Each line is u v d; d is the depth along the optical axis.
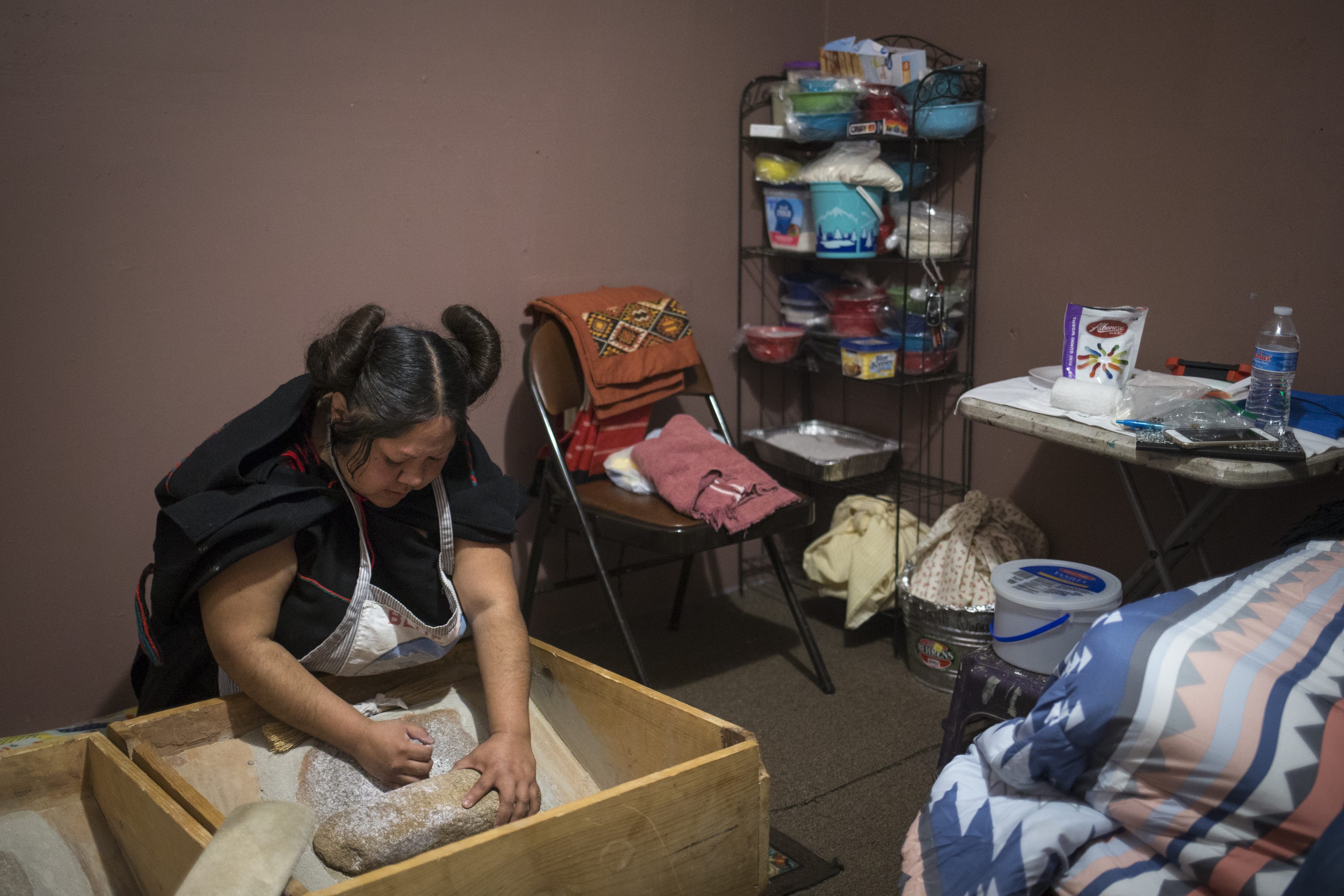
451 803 1.22
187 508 1.26
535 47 2.45
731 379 3.02
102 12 1.94
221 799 1.32
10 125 1.89
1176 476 2.14
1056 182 2.43
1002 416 1.97
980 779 1.33
